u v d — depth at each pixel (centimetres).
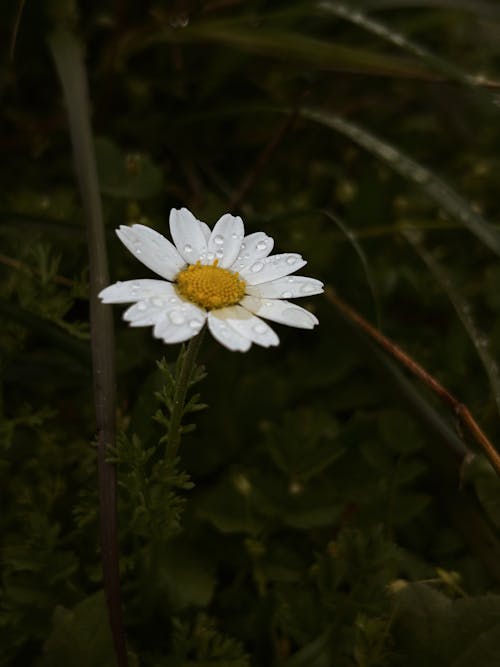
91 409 34
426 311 39
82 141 33
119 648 27
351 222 39
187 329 26
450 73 35
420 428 33
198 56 44
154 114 42
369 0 44
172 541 32
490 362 32
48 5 38
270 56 40
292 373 36
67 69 35
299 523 32
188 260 27
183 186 42
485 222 34
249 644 31
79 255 35
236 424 34
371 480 33
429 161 47
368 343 35
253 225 36
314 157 45
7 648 30
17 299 34
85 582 31
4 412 33
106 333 29
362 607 30
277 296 27
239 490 32
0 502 32
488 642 29
